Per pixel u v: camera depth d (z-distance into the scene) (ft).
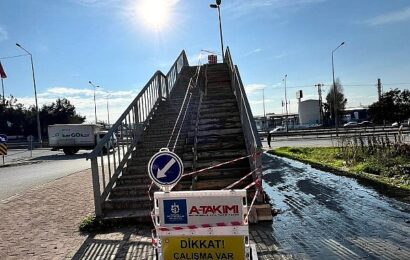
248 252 14.57
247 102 33.40
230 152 31.37
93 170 24.80
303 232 20.98
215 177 28.73
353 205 26.89
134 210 25.76
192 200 14.24
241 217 14.03
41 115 243.40
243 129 34.27
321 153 66.85
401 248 17.69
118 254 18.72
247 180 27.48
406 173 36.70
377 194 30.07
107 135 28.17
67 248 20.03
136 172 30.60
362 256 16.92
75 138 119.96
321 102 270.26
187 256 14.05
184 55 78.07
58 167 70.90
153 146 34.60
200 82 59.11
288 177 42.57
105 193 26.81
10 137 238.27
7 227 24.76
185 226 14.24
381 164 42.32
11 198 34.40
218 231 13.89
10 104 250.57
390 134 96.53
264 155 74.64
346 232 20.59
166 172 14.51
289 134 153.28
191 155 31.89
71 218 26.23
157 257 14.52
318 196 30.83
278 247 18.65
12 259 18.69
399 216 23.34
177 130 37.63
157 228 14.17
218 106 43.47
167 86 50.80
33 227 24.48
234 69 47.67
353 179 38.06
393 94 203.21
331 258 16.88
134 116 35.04
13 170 71.26
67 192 36.22
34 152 134.31
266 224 22.91
